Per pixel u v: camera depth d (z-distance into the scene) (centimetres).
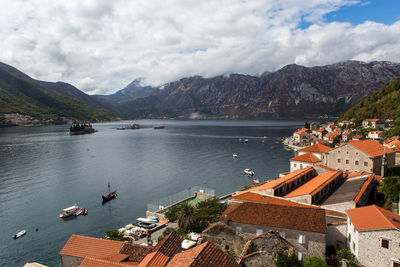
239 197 6725
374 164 8900
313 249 4369
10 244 8225
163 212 9569
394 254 3738
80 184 14325
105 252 4625
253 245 3991
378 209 4453
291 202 6206
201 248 3262
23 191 13150
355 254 4206
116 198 12188
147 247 4609
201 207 8169
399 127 18188
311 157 10162
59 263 7181
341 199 5962
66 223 9638
